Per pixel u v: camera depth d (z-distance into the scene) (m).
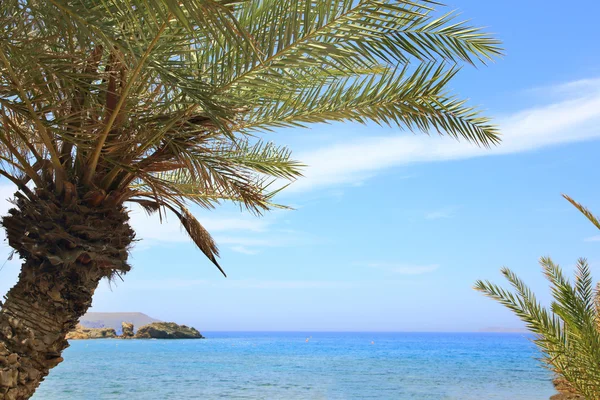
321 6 4.40
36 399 15.57
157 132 5.45
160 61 4.54
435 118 6.13
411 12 4.32
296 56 4.62
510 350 62.72
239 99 5.06
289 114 6.36
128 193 6.05
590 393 6.21
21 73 4.65
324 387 20.20
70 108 5.31
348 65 4.78
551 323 6.30
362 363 36.44
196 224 7.41
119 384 20.47
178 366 31.80
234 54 5.04
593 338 6.07
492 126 6.10
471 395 17.69
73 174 5.65
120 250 5.73
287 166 8.55
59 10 3.98
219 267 7.78
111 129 5.34
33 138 5.69
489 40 5.71
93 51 5.09
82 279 5.50
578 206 5.78
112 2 4.00
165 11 3.87
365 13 4.41
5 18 4.33
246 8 5.21
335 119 6.32
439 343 96.69
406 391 19.06
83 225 5.45
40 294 5.38
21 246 5.43
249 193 7.84
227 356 44.34
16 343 5.25
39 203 5.39
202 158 5.91
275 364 34.53
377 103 6.12
